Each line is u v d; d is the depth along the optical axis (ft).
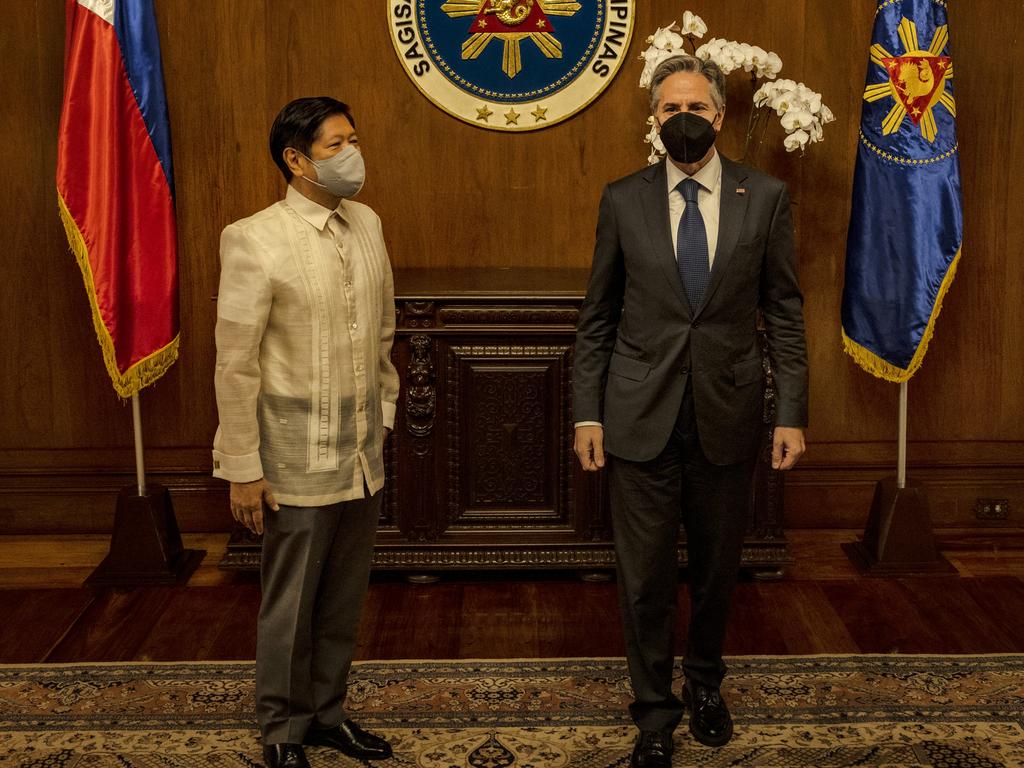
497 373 13.19
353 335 9.16
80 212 13.20
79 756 9.84
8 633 12.33
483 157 14.78
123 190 13.33
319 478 9.07
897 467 14.42
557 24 14.46
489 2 14.39
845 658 11.61
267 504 9.05
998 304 15.19
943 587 13.47
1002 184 14.93
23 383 15.15
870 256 13.66
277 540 9.18
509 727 10.30
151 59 13.30
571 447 13.34
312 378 9.00
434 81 14.53
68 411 15.21
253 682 11.18
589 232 14.92
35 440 15.28
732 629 12.37
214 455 9.01
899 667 11.41
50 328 15.06
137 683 11.15
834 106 14.71
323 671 9.78
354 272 9.18
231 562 13.51
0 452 15.28
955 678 11.18
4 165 14.70
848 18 14.57
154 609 12.94
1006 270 15.11
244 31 14.48
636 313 9.31
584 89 14.57
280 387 9.02
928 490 15.49
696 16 14.01
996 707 10.61
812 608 12.91
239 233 8.74
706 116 8.98
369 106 14.65
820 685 11.05
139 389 13.67
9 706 10.69
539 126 14.64
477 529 13.51
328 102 8.89
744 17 14.57
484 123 14.62
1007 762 9.67
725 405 9.21
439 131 14.71
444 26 14.46
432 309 13.05
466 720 10.43
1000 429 15.46
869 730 10.21
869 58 13.67
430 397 13.15
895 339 13.69
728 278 9.10
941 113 13.44
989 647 11.91
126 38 13.20
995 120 14.80
